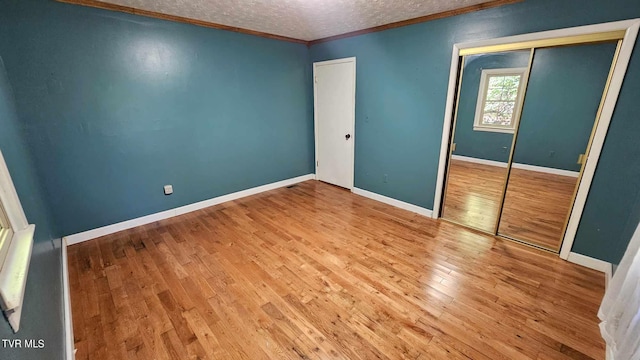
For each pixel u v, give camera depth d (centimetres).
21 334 85
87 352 160
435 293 204
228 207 373
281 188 451
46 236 191
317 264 243
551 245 259
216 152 369
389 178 370
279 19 301
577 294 199
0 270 87
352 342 165
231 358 157
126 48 276
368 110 372
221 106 360
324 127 450
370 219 330
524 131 275
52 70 242
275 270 235
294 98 438
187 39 313
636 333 119
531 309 187
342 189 443
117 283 219
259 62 384
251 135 400
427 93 304
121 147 293
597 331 169
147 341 167
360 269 235
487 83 279
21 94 231
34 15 228
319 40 412
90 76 262
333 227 312
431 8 261
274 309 192
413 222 320
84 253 262
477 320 179
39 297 121
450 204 347
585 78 228
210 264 244
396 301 197
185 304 197
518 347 160
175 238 290
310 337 169
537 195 290
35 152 245
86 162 274
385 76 340
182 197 350
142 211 321
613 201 209
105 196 292
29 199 171
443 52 282
